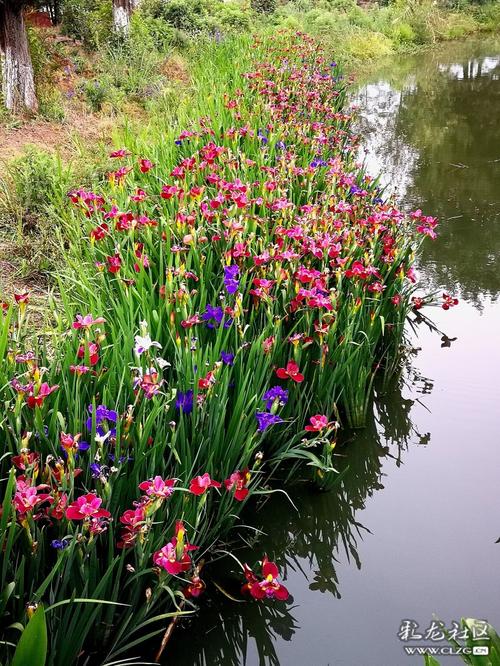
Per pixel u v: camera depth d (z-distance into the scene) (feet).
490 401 13.46
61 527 7.30
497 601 8.87
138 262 12.08
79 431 8.27
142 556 7.18
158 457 8.52
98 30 38.70
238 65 37.27
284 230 13.01
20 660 5.58
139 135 24.50
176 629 8.36
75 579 7.14
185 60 41.65
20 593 6.85
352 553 9.84
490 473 11.46
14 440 8.36
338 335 12.43
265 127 22.80
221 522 9.16
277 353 11.18
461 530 10.19
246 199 13.79
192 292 10.61
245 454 9.35
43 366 9.48
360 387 12.15
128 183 17.10
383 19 79.97
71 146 24.41
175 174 15.60
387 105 42.65
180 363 9.53
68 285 13.93
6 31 25.41
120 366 9.36
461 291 18.25
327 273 12.71
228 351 10.96
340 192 17.20
